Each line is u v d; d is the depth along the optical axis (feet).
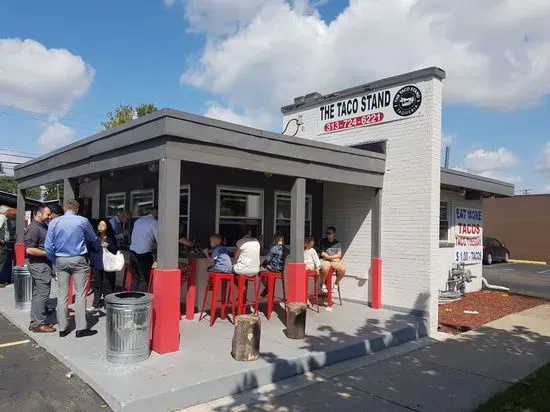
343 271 29.99
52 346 19.35
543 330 27.91
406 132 29.12
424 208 27.94
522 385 17.94
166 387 15.16
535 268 79.30
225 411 15.08
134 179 35.83
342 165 27.04
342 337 22.36
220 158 20.81
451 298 37.42
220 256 23.62
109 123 81.30
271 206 32.12
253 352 18.10
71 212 20.90
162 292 18.56
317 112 35.12
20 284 26.50
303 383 17.81
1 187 146.41
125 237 31.50
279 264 25.75
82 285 20.74
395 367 20.11
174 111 18.69
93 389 15.74
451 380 18.62
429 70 27.94
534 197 97.50
